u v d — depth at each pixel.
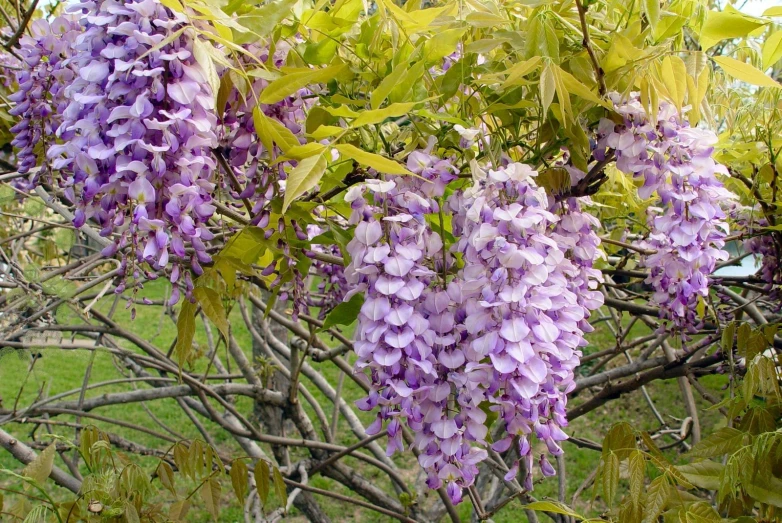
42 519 0.81
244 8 0.78
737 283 1.20
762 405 0.92
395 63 0.80
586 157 0.83
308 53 0.85
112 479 0.88
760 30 0.89
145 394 1.48
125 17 0.69
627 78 0.81
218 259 0.85
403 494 1.45
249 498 1.48
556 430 0.74
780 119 1.03
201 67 0.70
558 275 0.76
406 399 0.72
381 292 0.71
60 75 0.84
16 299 1.11
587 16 0.85
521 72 0.75
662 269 0.92
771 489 0.84
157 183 0.70
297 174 0.67
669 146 0.79
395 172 0.70
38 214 1.38
